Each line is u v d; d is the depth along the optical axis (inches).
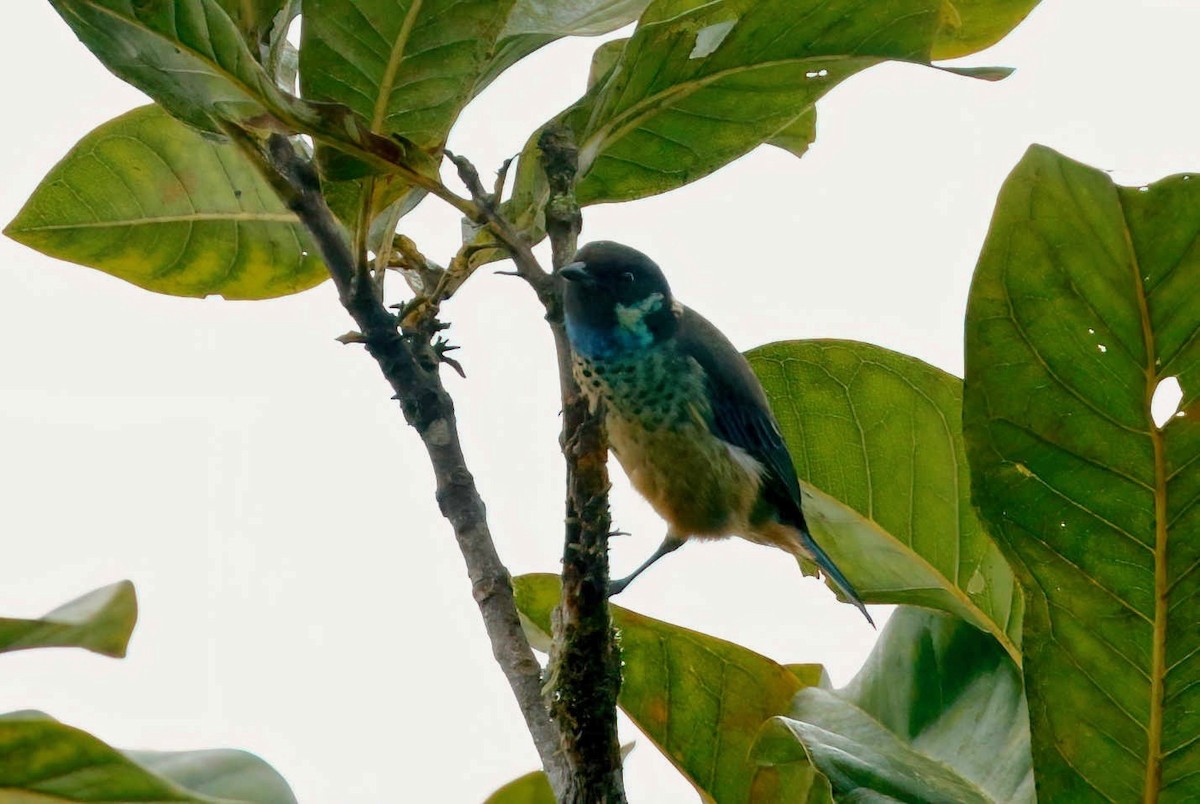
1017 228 192.2
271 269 327.9
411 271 296.0
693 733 265.9
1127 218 186.2
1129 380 197.5
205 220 319.9
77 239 317.4
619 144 290.8
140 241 320.2
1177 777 215.0
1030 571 212.7
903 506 283.1
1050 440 204.1
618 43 315.6
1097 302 193.8
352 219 257.9
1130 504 205.2
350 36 242.2
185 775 178.2
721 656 265.7
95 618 171.9
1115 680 213.8
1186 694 211.5
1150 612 209.8
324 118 235.1
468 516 245.8
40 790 160.6
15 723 155.0
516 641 232.7
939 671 273.3
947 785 235.0
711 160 292.5
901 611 283.7
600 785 211.8
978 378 202.8
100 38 226.8
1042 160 187.9
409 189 251.9
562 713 213.8
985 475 207.6
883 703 273.7
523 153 281.6
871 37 263.4
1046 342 198.5
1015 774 251.1
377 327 253.3
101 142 309.6
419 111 250.2
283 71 319.0
